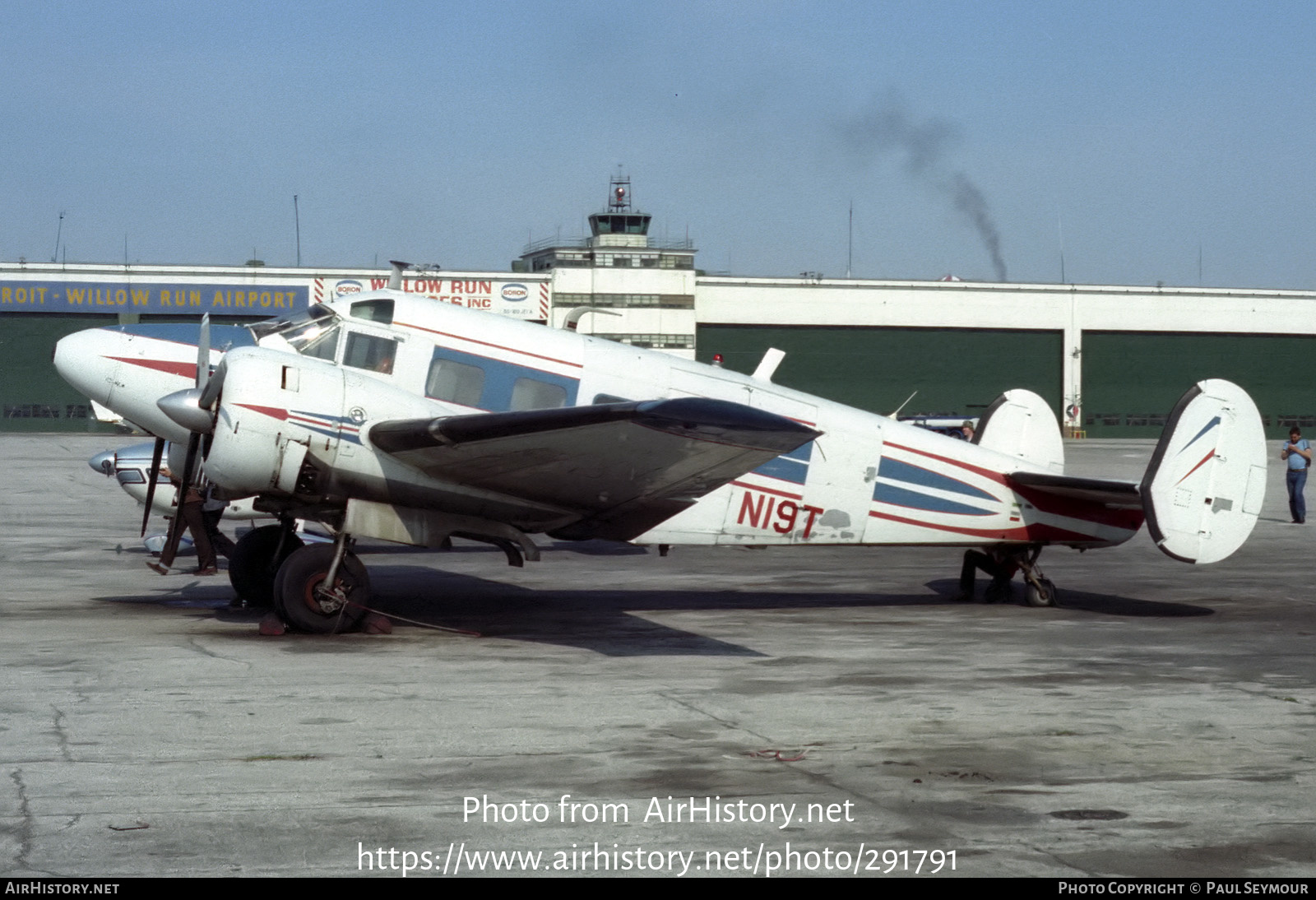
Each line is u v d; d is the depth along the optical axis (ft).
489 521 37.78
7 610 40.73
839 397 244.63
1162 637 37.65
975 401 248.32
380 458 35.65
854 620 40.81
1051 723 25.79
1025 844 18.26
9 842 17.67
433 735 24.11
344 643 34.91
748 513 41.01
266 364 34.76
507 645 34.99
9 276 211.61
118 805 19.45
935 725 25.53
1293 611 43.73
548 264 251.60
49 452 151.02
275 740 23.52
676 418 29.45
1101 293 249.75
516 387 39.14
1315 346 255.70
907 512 42.65
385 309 38.37
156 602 42.86
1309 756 23.25
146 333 43.57
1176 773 21.99
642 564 57.41
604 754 22.88
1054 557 63.10
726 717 26.02
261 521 73.97
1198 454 41.57
